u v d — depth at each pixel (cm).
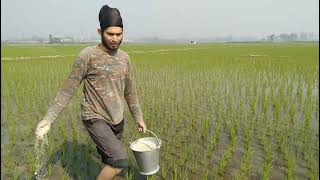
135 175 444
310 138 583
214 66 1736
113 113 353
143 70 1555
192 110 788
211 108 807
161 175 443
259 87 1097
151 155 357
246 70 1534
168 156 505
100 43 348
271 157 484
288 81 1220
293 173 452
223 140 581
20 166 479
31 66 1809
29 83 1193
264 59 2261
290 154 503
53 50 4203
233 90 1034
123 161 343
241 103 785
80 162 489
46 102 895
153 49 4756
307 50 3866
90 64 340
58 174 453
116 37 331
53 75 1405
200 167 470
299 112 770
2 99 929
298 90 965
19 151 535
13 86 1160
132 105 389
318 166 460
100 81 344
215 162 489
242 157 505
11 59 2397
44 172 453
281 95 899
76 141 554
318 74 1369
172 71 1517
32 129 648
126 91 379
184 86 1114
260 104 846
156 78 1296
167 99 906
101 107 351
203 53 3297
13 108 823
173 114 752
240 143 565
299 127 648
